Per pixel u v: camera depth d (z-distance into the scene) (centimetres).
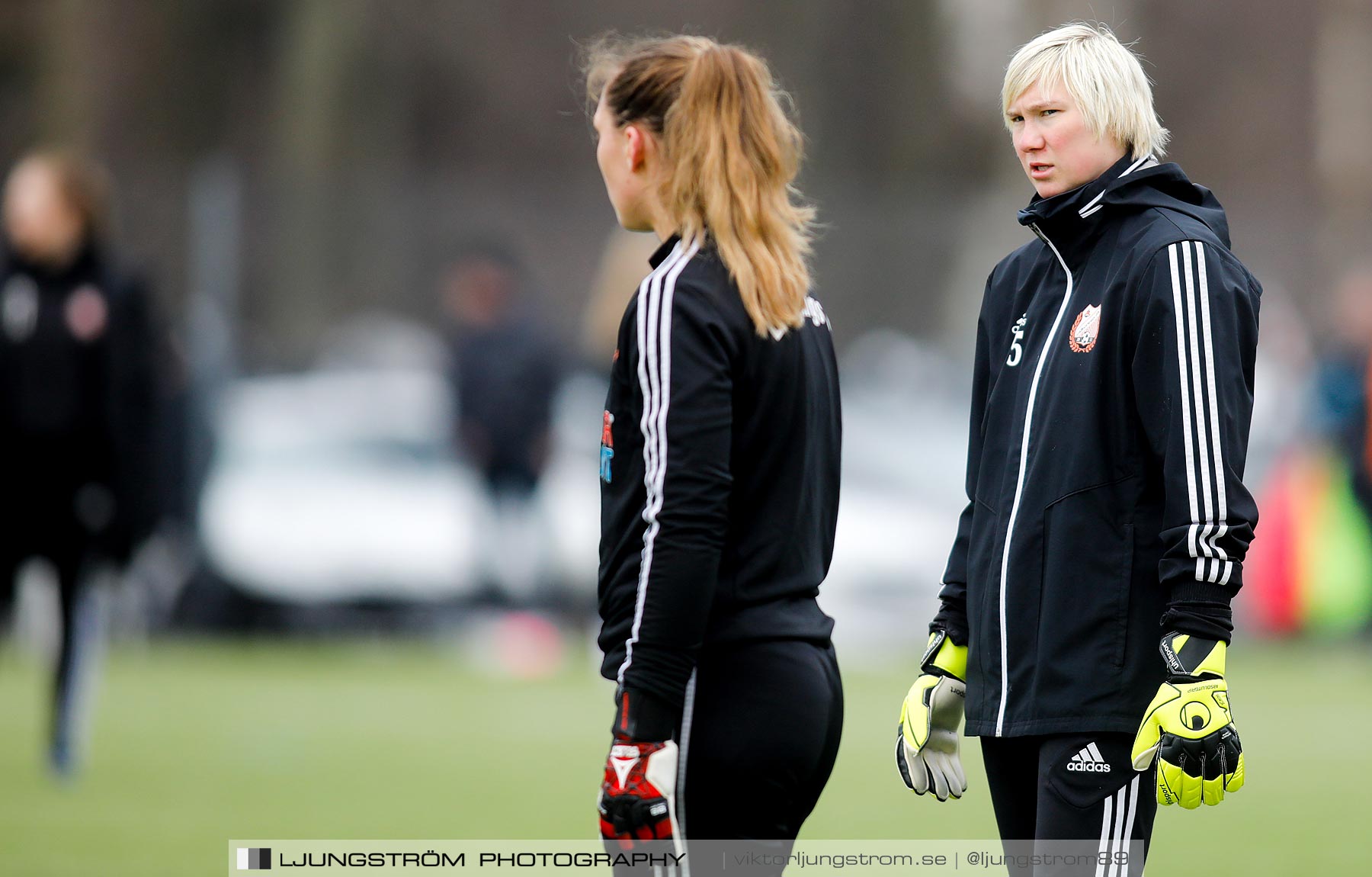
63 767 2470
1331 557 4703
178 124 9669
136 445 2495
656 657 1149
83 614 2486
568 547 4562
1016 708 1255
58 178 2455
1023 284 1333
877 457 4897
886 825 2261
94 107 8975
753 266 1198
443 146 10694
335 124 9662
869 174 10131
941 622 1362
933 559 4728
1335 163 10906
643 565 1157
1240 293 1213
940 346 6053
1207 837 2200
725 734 1185
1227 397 1186
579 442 4741
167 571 4653
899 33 10150
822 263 6056
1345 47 10962
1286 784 2653
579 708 3462
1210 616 1174
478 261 4409
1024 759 1301
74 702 2472
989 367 1360
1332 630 4709
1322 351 5212
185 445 4666
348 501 4669
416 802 2388
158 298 5203
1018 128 1295
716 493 1155
